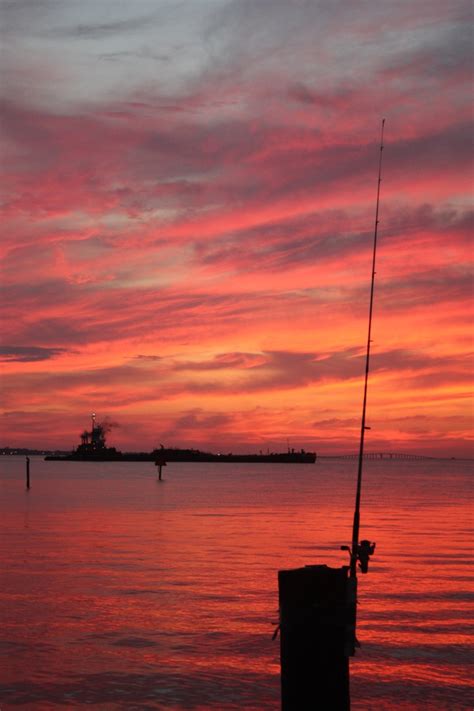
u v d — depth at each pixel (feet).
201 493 262.06
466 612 65.57
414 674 48.52
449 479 492.95
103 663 49.88
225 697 43.73
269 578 80.43
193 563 90.84
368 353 35.24
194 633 57.57
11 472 542.16
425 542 116.67
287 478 468.34
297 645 30.14
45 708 41.73
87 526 136.05
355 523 33.96
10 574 82.02
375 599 70.79
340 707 29.96
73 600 68.64
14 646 53.62
